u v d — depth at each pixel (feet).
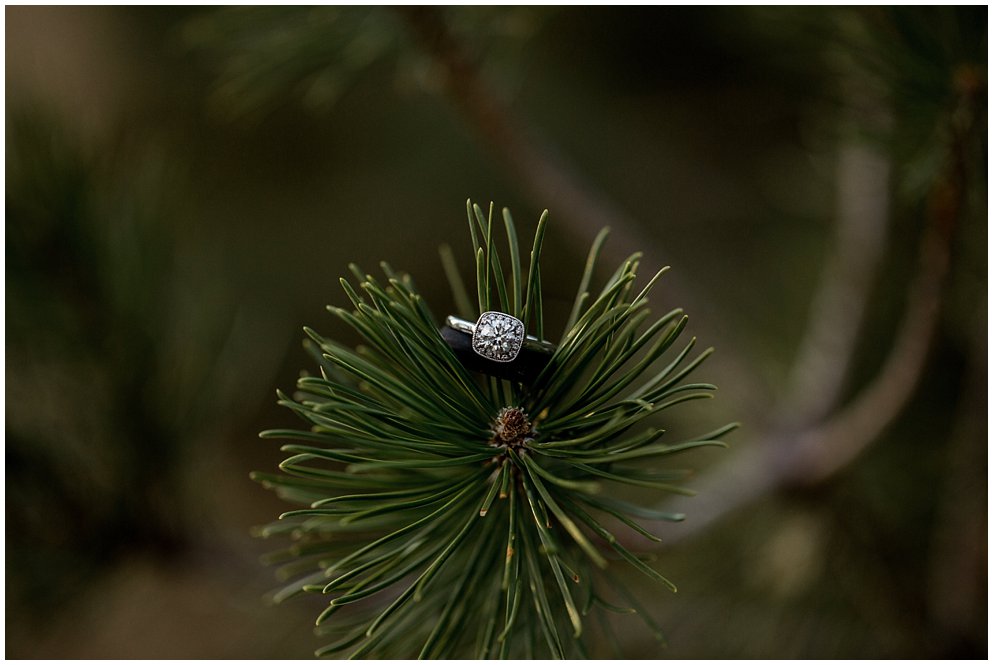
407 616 1.58
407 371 1.48
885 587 2.31
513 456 1.48
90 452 1.86
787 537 2.35
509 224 1.48
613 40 4.47
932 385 2.50
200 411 1.91
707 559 2.53
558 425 1.47
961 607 2.21
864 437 1.94
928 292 1.76
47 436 1.84
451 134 4.75
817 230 3.03
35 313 1.83
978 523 2.14
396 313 1.47
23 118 1.83
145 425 1.87
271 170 5.22
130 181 1.93
